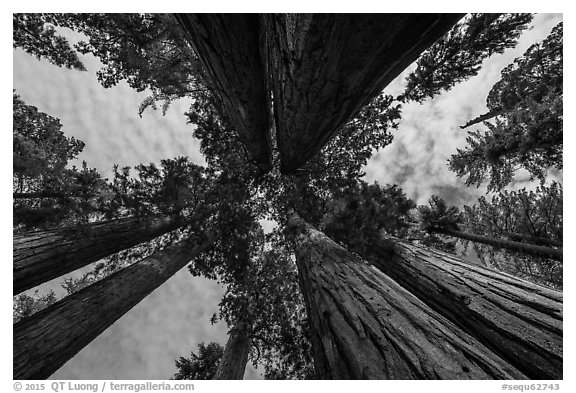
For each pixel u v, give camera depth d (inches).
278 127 193.0
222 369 284.5
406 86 350.3
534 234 367.9
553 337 101.8
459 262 164.7
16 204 278.2
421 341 70.4
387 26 72.4
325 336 94.7
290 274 391.9
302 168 341.7
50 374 125.3
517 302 121.6
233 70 127.5
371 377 63.2
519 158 373.1
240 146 323.6
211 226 312.0
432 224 358.9
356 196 213.9
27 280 156.0
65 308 145.8
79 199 220.7
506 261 431.2
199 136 322.3
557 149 327.6
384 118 327.9
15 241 165.2
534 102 335.3
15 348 116.2
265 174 355.9
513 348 107.9
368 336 77.5
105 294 165.9
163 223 251.4
